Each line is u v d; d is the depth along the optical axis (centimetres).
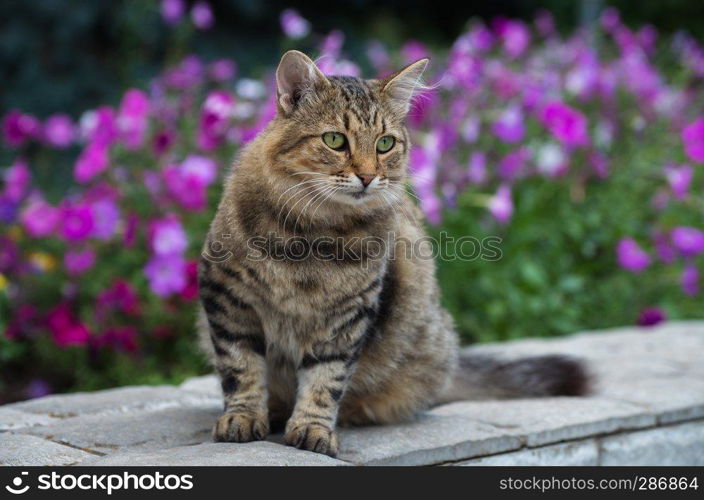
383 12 1619
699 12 1772
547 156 769
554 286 773
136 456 362
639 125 862
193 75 835
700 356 622
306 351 405
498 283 745
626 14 1778
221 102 712
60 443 391
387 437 411
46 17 1290
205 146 718
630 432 461
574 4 1667
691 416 483
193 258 698
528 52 985
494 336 746
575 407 474
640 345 661
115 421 430
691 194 871
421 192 681
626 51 983
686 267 788
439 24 1728
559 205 805
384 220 419
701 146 807
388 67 934
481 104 830
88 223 657
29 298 722
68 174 1003
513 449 418
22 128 779
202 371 684
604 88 859
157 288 644
